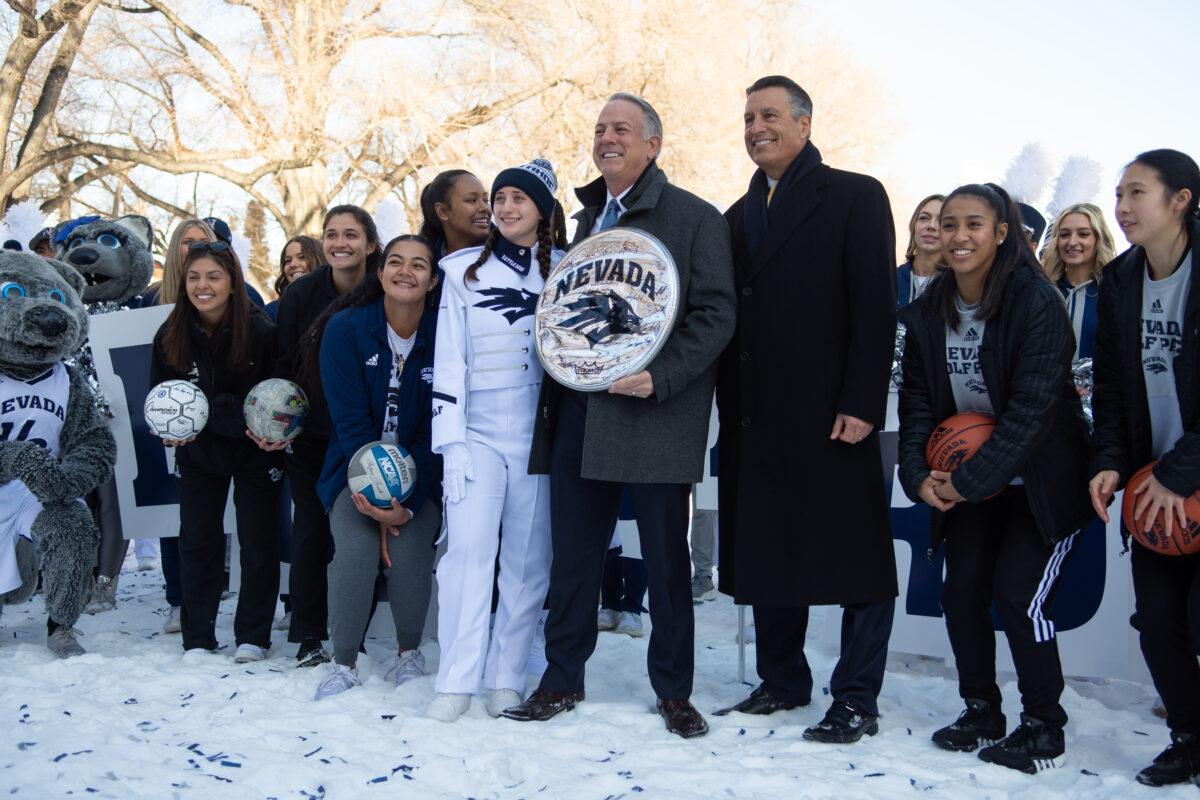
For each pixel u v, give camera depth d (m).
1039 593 3.73
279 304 5.30
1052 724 3.69
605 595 5.70
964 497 3.71
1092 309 5.39
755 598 3.96
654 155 4.20
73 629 5.38
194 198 25.03
